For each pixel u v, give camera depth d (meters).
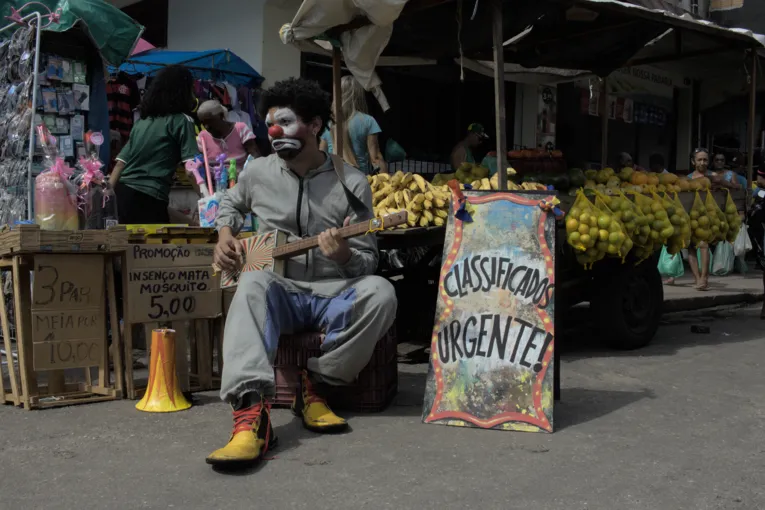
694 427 3.81
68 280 4.06
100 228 4.72
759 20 13.30
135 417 3.88
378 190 5.55
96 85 6.48
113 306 4.21
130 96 8.38
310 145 3.84
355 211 3.86
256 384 3.25
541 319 3.86
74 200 4.46
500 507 2.74
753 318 7.99
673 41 7.41
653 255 6.18
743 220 7.64
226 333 3.40
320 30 5.68
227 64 8.91
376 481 2.98
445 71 10.80
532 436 3.62
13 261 3.94
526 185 5.78
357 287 3.68
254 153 6.38
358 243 3.80
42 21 6.00
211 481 2.96
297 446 3.42
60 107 6.18
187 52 8.98
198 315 4.41
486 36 6.60
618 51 7.49
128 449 3.35
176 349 4.28
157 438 3.52
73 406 4.08
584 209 5.26
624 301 5.98
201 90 8.48
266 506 2.72
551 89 12.22
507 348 3.85
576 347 6.20
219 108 6.12
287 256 3.74
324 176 3.91
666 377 5.02
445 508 2.72
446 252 4.12
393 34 6.52
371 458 3.25
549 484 2.97
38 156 5.88
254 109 9.12
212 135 6.23
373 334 3.64
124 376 4.32
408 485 2.94
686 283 10.45
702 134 14.77
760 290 9.73
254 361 3.29
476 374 3.85
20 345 3.97
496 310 3.93
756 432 3.74
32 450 3.33
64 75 6.18
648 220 5.63
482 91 11.33
